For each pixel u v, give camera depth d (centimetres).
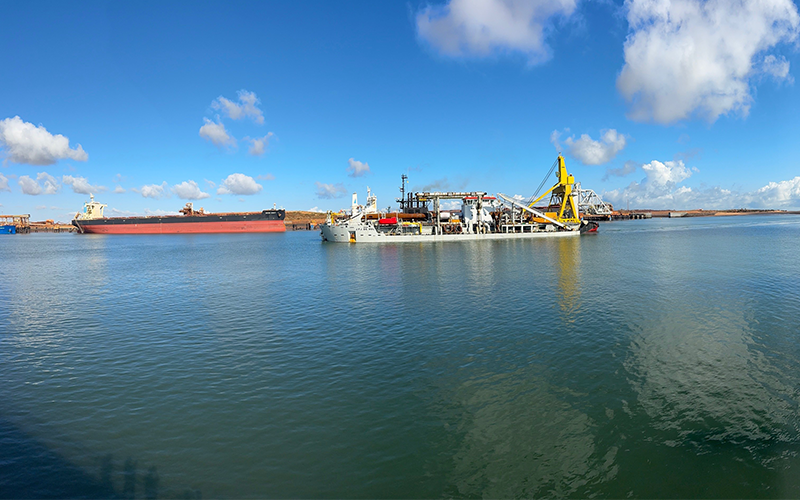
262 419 1789
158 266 7819
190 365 2450
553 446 1569
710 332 2867
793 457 1477
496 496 1312
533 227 13588
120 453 1561
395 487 1359
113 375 2314
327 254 9500
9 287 5562
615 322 3148
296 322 3381
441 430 1684
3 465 1491
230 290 5031
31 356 2664
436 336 2897
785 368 2239
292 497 1320
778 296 3931
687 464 1449
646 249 9188
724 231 16712
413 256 8531
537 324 3138
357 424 1739
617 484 1360
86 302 4459
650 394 1959
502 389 2041
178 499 1315
